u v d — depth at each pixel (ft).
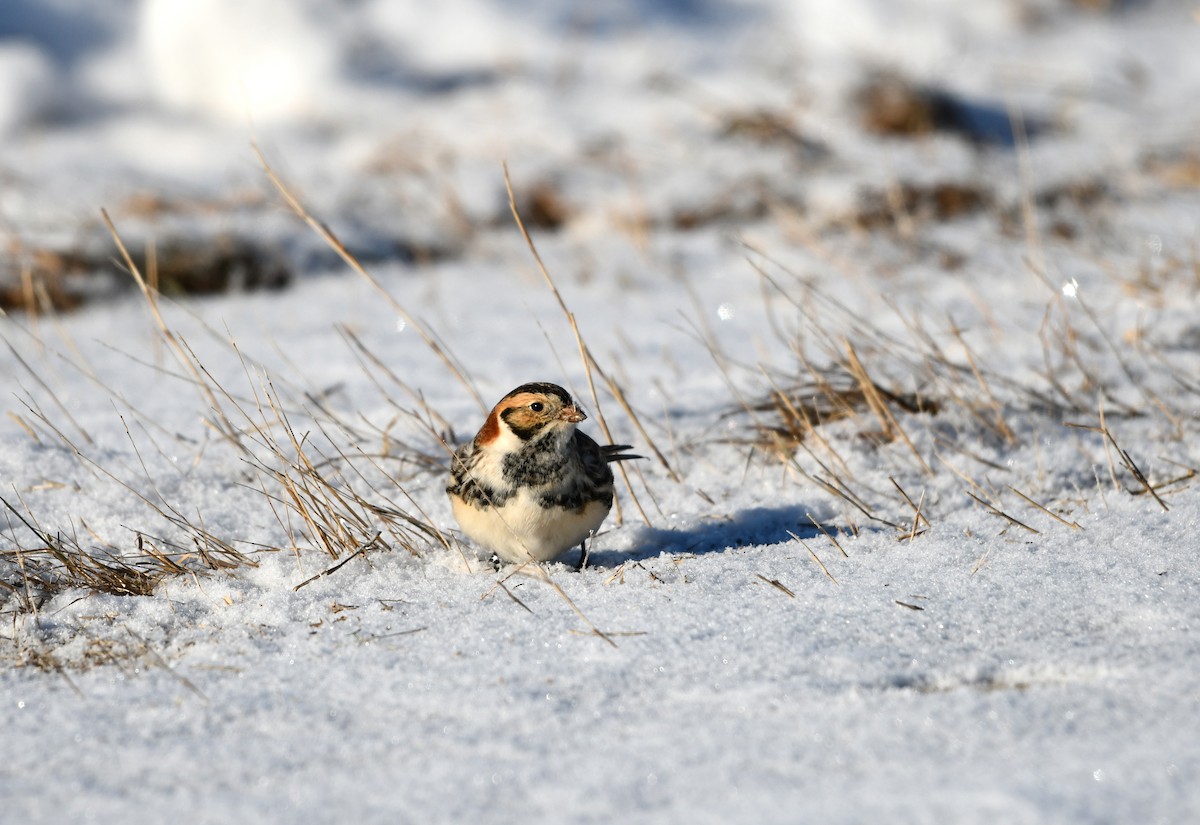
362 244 57.47
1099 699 20.36
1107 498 30.89
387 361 44.57
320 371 43.88
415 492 33.47
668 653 23.40
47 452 35.42
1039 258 52.80
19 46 78.38
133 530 30.86
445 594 27.14
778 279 52.75
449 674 23.06
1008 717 19.84
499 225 61.00
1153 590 25.32
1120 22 95.86
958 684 21.88
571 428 27.32
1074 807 16.58
